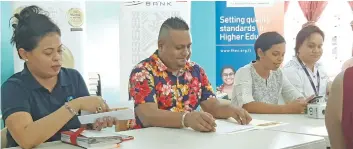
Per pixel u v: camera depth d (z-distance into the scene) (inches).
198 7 143.0
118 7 134.0
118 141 56.0
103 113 60.7
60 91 68.3
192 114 67.4
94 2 130.6
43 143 59.3
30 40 61.2
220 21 146.3
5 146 64.9
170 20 78.2
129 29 134.3
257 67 100.6
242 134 62.9
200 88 82.7
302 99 92.0
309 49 111.5
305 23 156.7
